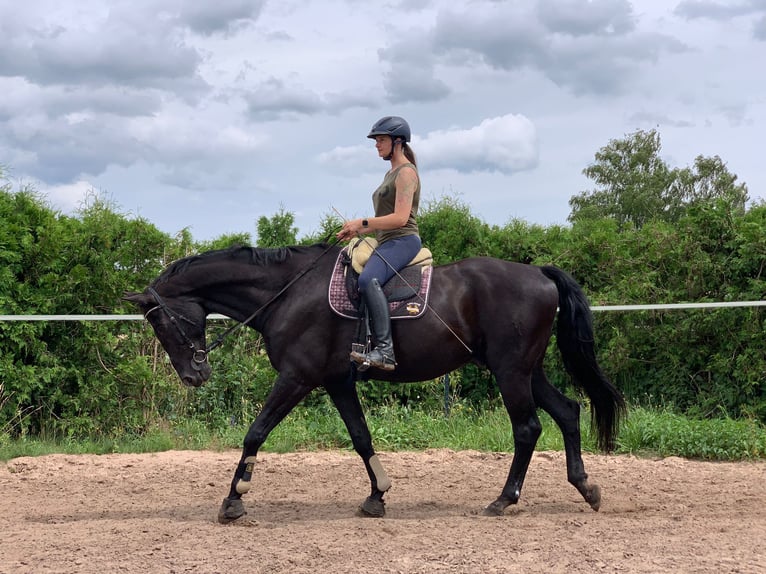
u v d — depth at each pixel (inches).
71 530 213.3
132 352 376.8
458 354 233.5
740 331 360.8
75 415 370.9
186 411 386.6
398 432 359.9
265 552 187.9
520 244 409.7
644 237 395.2
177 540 200.7
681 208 1563.7
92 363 370.3
